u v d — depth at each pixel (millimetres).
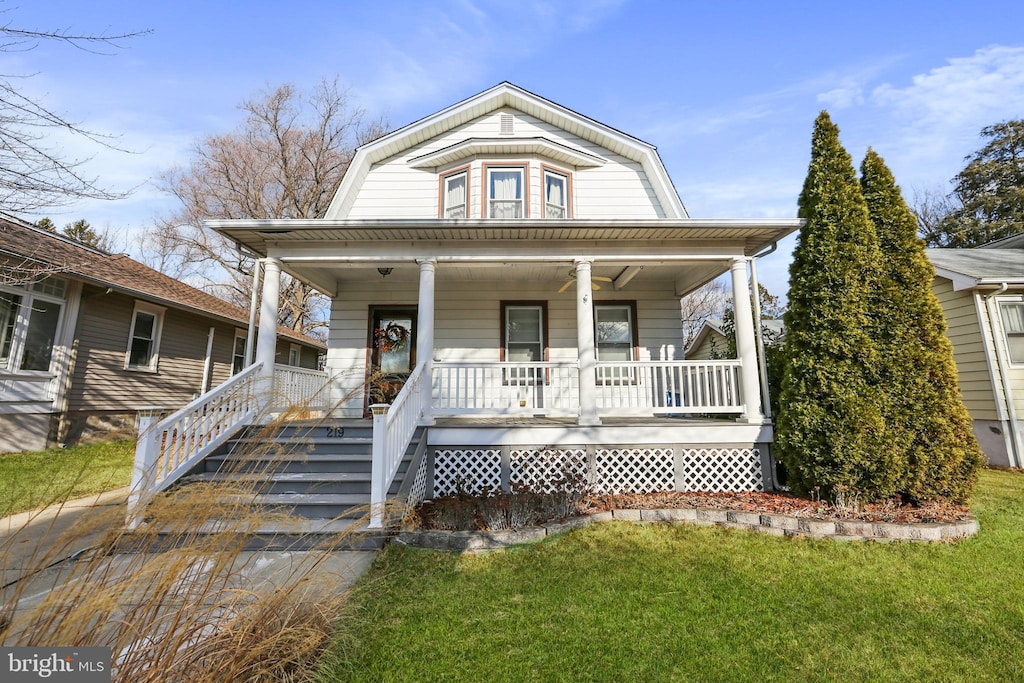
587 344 6547
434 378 8664
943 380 5371
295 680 2229
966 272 9328
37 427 8492
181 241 20969
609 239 6762
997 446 8875
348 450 5785
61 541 1853
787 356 6035
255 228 6309
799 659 2596
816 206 5996
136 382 10781
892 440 5176
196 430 5270
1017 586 3492
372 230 6410
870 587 3502
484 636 2803
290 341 18016
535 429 6344
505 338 8867
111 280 9602
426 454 6270
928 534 4453
